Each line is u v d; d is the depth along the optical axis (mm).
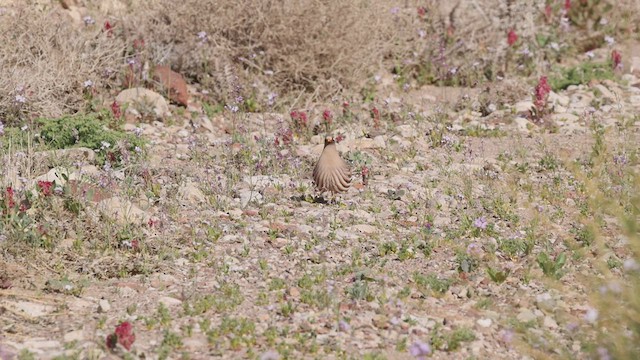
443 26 21578
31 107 16453
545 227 12609
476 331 9719
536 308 10305
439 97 19750
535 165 15445
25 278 10555
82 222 11984
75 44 17875
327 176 12945
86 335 9203
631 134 16922
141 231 11727
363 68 19516
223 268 10930
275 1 18797
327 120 17172
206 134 16875
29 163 13297
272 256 11422
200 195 13422
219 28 19000
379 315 9930
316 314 9875
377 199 13656
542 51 22047
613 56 21297
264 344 9164
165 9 19391
